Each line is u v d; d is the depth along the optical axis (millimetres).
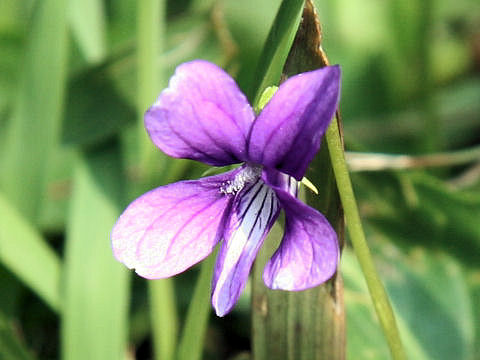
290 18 101
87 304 123
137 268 92
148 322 141
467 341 135
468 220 137
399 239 144
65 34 133
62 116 142
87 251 127
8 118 146
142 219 93
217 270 93
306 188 100
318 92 87
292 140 90
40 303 142
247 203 95
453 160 140
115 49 147
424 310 138
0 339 121
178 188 93
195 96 90
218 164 96
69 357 122
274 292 105
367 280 101
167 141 92
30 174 132
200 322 112
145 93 129
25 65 133
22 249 124
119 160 138
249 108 91
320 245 87
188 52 152
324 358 106
